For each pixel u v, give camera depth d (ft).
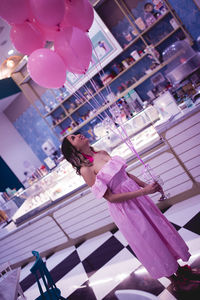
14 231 14.11
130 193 5.32
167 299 6.01
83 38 5.69
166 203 10.12
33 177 15.37
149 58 13.00
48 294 6.59
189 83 10.98
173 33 12.23
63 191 12.32
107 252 10.11
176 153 9.18
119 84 14.37
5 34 12.91
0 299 6.68
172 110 9.36
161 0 11.68
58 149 18.01
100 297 7.64
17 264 15.25
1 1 4.93
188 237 7.71
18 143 22.30
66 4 5.58
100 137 11.92
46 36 6.03
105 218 11.53
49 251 13.82
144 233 5.43
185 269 5.98
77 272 10.05
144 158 9.68
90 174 5.56
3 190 21.49
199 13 11.80
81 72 6.27
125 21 12.88
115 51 12.96
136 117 10.55
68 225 12.55
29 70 5.86
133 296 2.93
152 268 5.60
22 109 20.70
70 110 15.87
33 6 5.06
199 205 8.97
